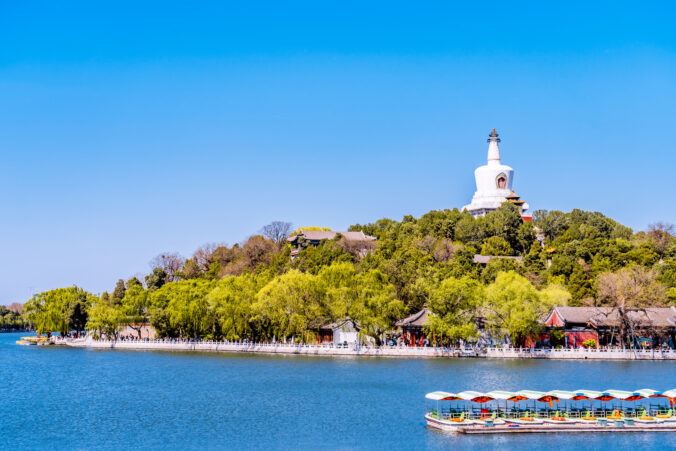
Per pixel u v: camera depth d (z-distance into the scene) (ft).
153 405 364.38
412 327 571.69
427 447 272.31
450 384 404.77
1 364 568.41
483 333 570.87
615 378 418.10
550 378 419.74
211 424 317.22
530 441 278.26
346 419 321.93
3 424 323.57
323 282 566.77
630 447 268.82
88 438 296.71
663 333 557.74
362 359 529.86
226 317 610.65
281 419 324.60
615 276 580.71
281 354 580.30
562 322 556.51
